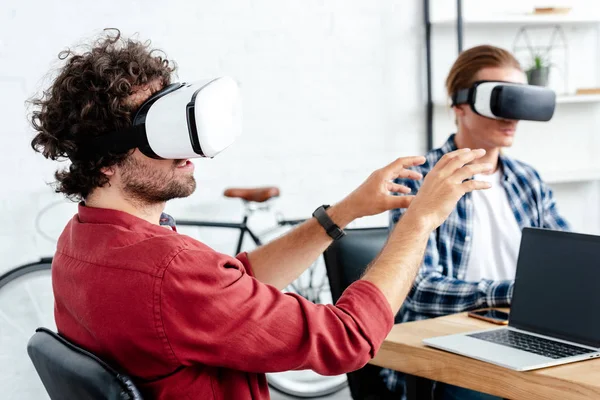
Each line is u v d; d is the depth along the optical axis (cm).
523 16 356
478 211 206
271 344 107
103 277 108
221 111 110
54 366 109
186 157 111
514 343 148
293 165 336
